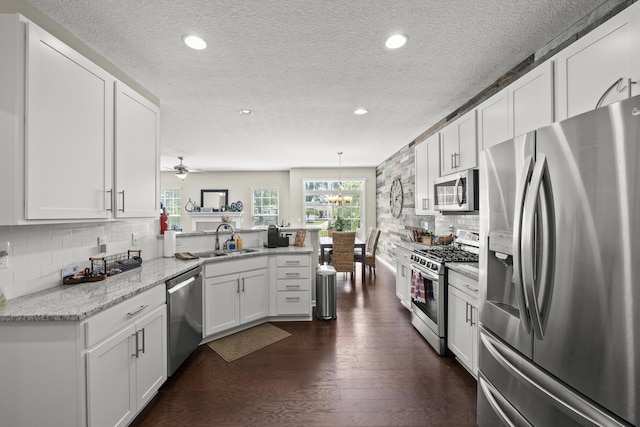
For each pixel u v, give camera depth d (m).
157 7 1.65
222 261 2.91
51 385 1.34
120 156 2.00
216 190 8.68
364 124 3.96
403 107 3.31
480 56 2.21
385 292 4.58
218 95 2.93
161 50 2.09
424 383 2.19
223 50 2.10
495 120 2.29
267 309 3.37
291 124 3.95
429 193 3.61
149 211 2.37
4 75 1.34
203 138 4.71
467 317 2.22
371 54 2.17
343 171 7.91
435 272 2.64
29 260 1.68
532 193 1.16
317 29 1.86
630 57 1.25
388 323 3.36
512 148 1.36
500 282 1.56
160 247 2.98
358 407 1.93
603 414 0.94
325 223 8.02
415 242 4.30
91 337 1.40
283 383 2.19
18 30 1.35
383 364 2.46
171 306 2.14
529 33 1.92
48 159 1.47
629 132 0.87
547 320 1.14
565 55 1.60
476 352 2.10
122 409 1.61
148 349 1.87
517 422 1.31
